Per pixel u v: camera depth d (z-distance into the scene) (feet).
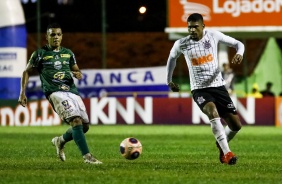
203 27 85.10
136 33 282.97
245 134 174.40
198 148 120.67
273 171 76.74
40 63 84.69
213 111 83.15
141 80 231.50
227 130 88.89
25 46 223.10
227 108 86.02
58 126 214.90
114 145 129.90
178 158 97.14
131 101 217.56
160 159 95.09
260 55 278.87
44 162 87.76
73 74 83.97
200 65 84.89
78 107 83.71
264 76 277.03
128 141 85.05
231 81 221.87
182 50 85.71
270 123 214.48
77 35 282.15
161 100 216.95
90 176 69.72
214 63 85.10
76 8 283.59
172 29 242.37
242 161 91.81
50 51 84.74
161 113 217.36
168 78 88.48
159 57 282.56
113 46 282.56
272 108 214.28
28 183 64.44
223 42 86.02
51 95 83.71
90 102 218.38
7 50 219.20
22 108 219.20
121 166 81.46
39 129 196.34
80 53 281.33
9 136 160.86
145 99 217.56
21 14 222.07
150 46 282.36
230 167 81.30
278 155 104.83
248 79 275.18
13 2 220.02
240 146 128.88
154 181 66.23
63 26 284.00
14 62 219.82
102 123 218.38
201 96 84.38
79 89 231.30
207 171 76.13
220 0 243.19
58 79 84.07
